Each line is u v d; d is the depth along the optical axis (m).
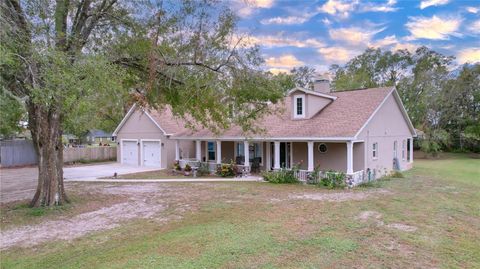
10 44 7.50
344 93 21.84
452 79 38.72
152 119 27.17
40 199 12.02
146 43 11.79
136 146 29.48
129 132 30.17
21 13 8.73
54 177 12.12
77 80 8.39
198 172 21.81
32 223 9.91
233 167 20.39
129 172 23.66
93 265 6.27
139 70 12.66
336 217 9.62
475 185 15.92
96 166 28.36
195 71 12.23
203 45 11.83
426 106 37.88
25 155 29.84
